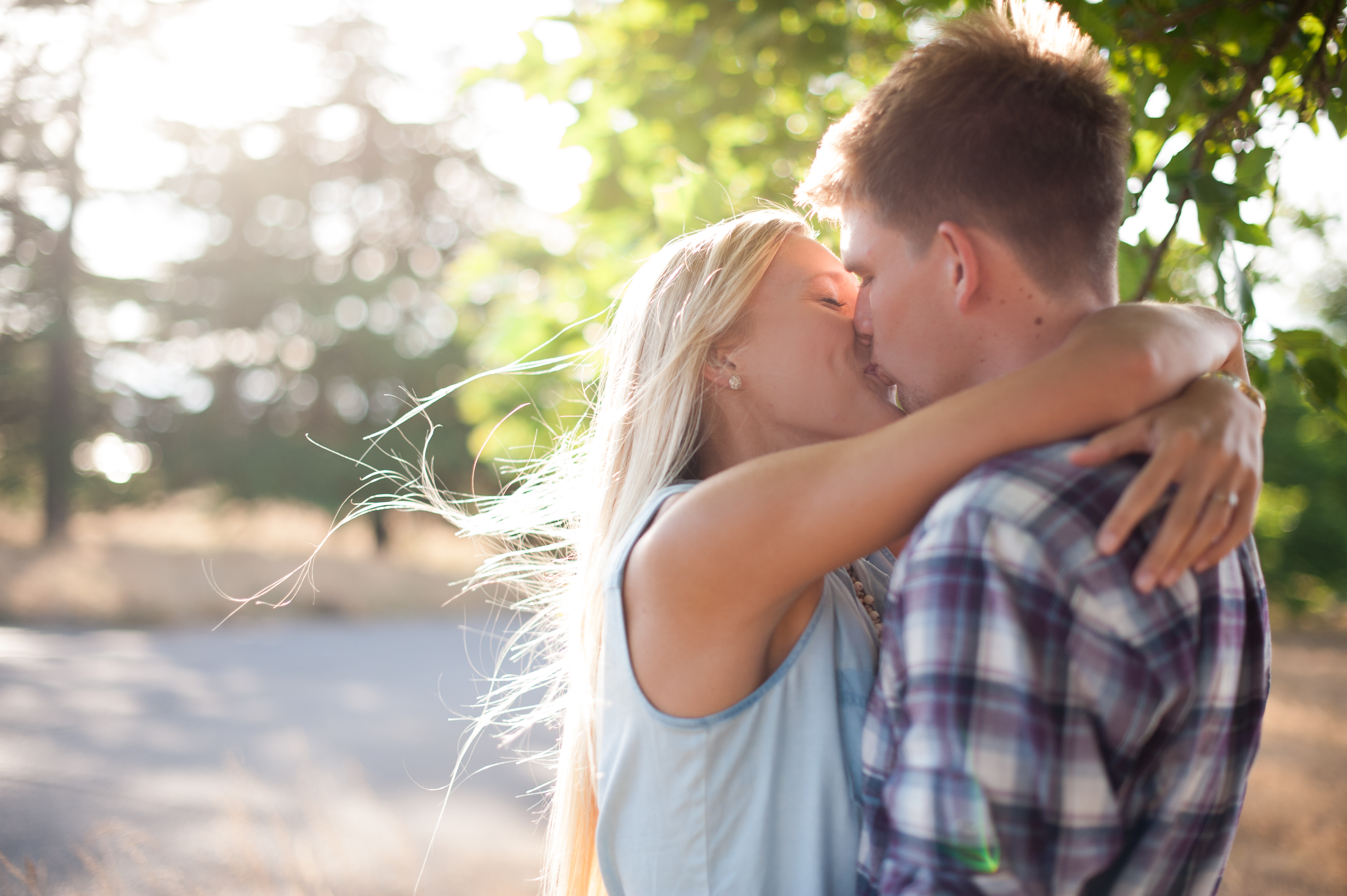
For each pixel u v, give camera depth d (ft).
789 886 3.30
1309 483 56.29
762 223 4.12
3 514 78.23
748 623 3.19
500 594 55.06
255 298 80.74
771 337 3.94
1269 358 5.86
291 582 53.21
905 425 2.95
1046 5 3.54
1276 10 5.77
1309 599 57.82
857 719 3.43
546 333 11.99
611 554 3.94
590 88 12.13
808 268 4.03
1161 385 2.84
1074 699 2.61
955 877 2.58
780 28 10.85
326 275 83.92
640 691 3.35
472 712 27.20
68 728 23.91
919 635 2.74
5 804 17.03
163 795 17.76
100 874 10.75
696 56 11.38
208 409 80.84
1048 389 2.82
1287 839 14.48
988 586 2.67
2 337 73.46
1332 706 26.14
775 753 3.33
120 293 77.66
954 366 3.33
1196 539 2.66
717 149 11.98
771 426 4.03
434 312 83.92
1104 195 3.20
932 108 3.24
